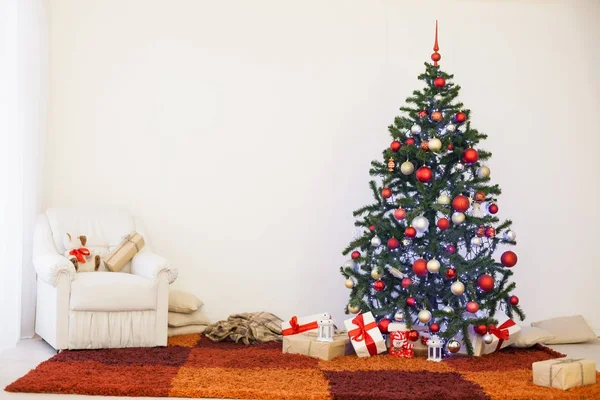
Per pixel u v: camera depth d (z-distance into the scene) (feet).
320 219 20.65
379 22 20.92
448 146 16.60
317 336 16.57
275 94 20.66
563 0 21.33
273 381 13.56
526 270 20.95
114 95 20.16
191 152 20.38
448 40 21.02
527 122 21.11
